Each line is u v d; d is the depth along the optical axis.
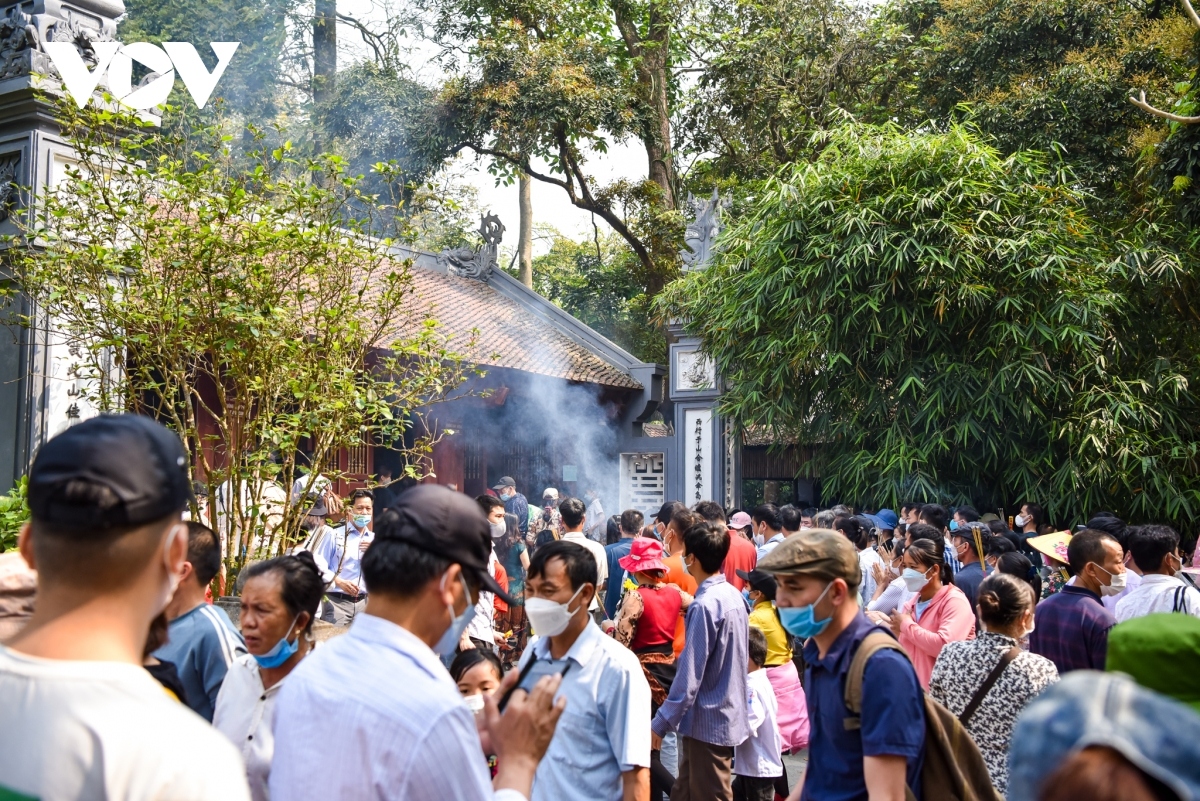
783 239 13.08
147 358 6.53
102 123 7.18
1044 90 16.64
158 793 1.38
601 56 21.20
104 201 6.55
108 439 1.56
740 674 4.74
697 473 16.33
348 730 1.97
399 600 2.17
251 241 6.24
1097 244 13.58
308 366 6.37
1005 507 13.54
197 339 6.19
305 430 6.32
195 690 3.54
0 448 8.08
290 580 3.13
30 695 1.43
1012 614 4.05
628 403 18.09
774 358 13.51
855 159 13.25
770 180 13.80
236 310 5.94
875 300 12.30
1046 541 6.88
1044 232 12.53
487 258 19.66
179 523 1.64
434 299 17.09
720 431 16.25
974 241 12.20
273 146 20.03
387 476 11.28
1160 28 15.88
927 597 5.71
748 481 23.50
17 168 8.16
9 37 8.30
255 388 6.09
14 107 8.15
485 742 2.39
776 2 20.61
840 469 13.34
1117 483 12.33
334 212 7.29
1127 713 1.27
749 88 20.89
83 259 6.26
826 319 12.59
